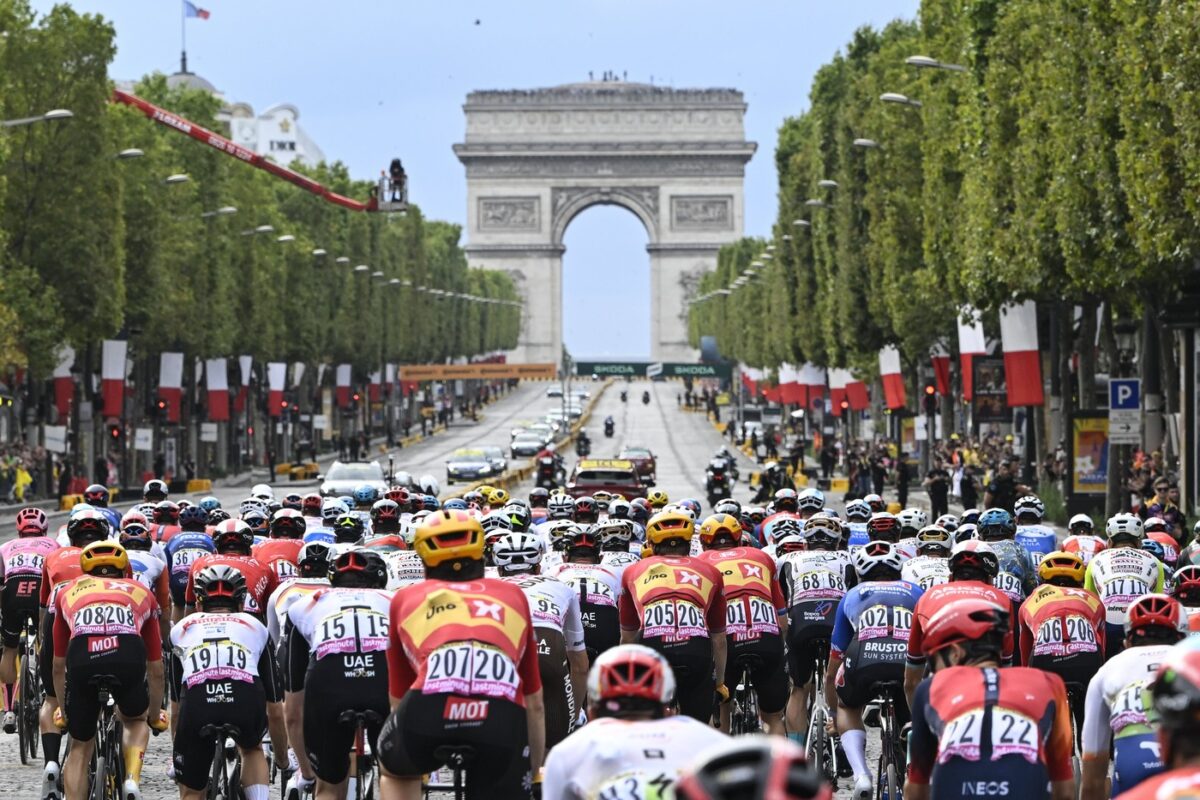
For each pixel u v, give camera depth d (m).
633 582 24.44
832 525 28.56
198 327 149.12
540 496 45.34
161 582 28.91
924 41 105.38
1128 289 77.94
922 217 117.06
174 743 21.69
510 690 16.39
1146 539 34.75
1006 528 28.62
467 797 16.86
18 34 114.88
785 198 188.12
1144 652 17.80
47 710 25.09
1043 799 15.88
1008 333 90.19
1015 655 28.14
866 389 155.25
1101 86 68.44
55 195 115.88
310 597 20.23
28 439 130.12
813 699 30.69
